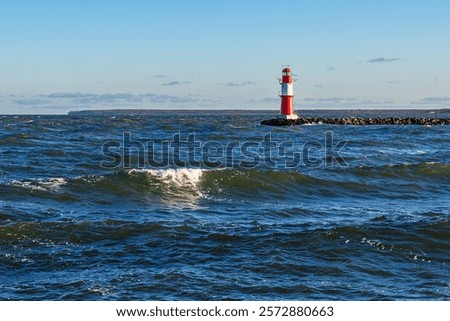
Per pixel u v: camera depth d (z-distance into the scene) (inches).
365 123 3533.5
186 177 906.1
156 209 753.0
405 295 454.3
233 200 847.1
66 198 783.1
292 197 895.7
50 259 525.3
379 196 922.1
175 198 834.8
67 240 578.6
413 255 554.3
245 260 522.3
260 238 582.2
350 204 837.2
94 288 455.8
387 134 2434.8
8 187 797.9
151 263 515.5
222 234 593.9
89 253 541.3
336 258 535.2
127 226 617.6
